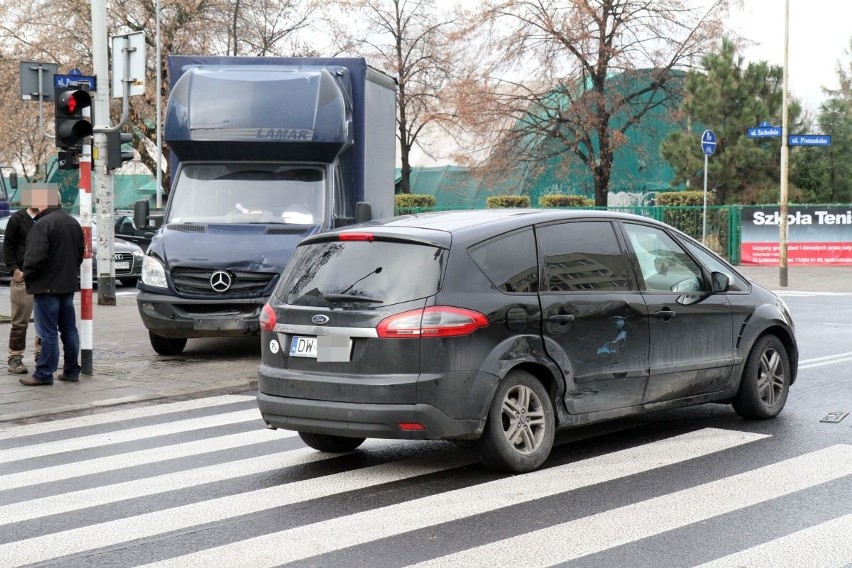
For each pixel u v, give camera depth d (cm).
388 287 922
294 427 951
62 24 4975
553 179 6116
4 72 4922
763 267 4262
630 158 6250
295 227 1742
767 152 4572
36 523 821
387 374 902
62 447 1117
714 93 4588
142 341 2016
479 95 5166
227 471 988
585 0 4822
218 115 1798
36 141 5228
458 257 924
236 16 5266
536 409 959
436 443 1092
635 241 1074
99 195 2678
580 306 986
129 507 865
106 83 2011
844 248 4244
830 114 4956
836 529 761
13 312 1595
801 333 2041
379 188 2048
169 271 1694
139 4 5094
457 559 707
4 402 1376
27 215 1575
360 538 761
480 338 911
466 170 5897
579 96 5006
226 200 1791
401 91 6169
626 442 1079
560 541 743
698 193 4506
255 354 1845
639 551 718
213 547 748
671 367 1064
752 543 731
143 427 1221
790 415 1206
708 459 994
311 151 1803
